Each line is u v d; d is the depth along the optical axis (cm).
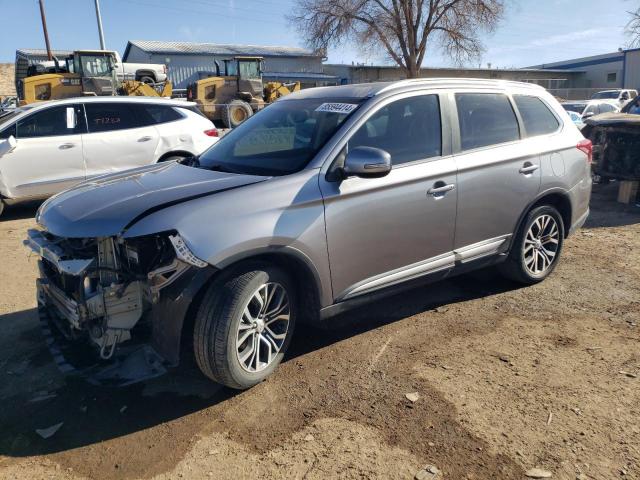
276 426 307
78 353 360
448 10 3659
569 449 282
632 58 4944
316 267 350
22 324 448
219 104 2014
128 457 286
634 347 389
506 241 466
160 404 332
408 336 412
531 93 497
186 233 304
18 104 1903
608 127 859
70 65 1892
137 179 382
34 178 811
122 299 324
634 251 615
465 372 359
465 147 430
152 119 894
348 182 362
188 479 269
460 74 5000
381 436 296
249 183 341
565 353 382
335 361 377
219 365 319
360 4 3653
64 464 282
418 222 398
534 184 470
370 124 383
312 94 446
